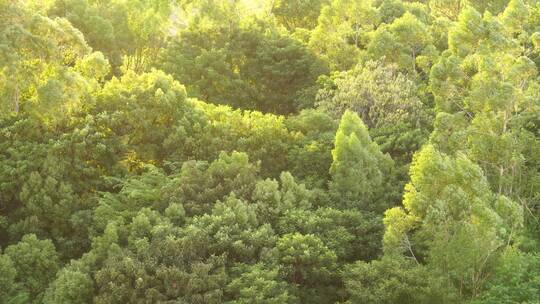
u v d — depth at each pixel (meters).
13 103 42.03
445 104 40.94
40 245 34.75
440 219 27.86
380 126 46.69
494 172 36.25
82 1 65.38
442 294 26.94
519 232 31.44
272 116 45.00
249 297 28.52
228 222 32.59
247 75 65.88
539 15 51.00
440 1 67.19
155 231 31.66
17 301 31.20
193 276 29.23
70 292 29.73
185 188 36.12
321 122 46.19
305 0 77.44
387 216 30.05
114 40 66.81
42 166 39.53
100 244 32.56
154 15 68.50
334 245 32.56
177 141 42.59
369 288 29.11
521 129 37.16
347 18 63.81
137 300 28.92
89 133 41.00
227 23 67.25
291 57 65.25
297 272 32.28
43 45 41.88
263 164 42.97
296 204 35.94
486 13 43.12
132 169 43.59
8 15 41.66
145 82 45.94
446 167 28.69
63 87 40.81
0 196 39.59
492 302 26.33
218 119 45.91
